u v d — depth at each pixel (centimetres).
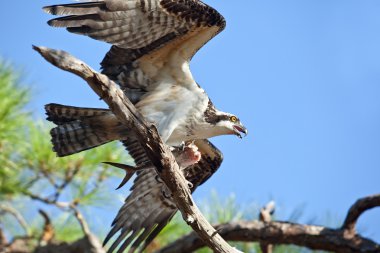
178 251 1562
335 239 1518
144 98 1440
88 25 1291
